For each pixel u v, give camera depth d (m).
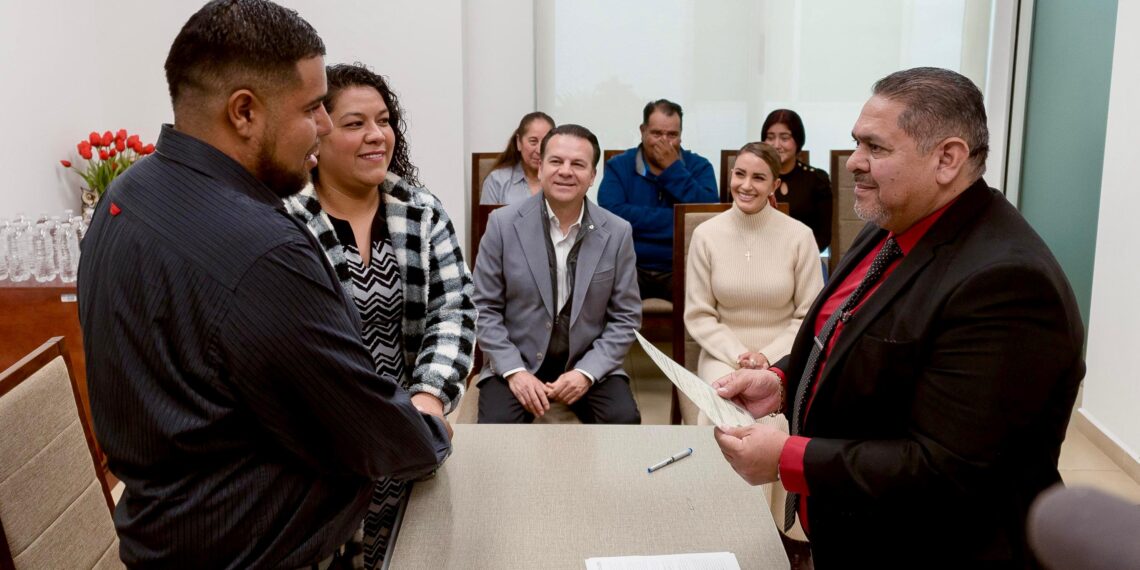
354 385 1.06
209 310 0.98
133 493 1.04
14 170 3.22
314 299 1.03
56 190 3.53
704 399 1.39
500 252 2.60
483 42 4.47
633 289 2.64
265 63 1.02
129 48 3.90
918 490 1.20
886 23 4.60
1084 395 3.30
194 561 1.04
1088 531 0.36
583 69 4.66
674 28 4.62
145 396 0.99
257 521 1.05
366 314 1.70
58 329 2.81
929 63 4.64
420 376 1.67
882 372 1.28
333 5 4.03
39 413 1.38
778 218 2.81
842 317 1.41
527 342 2.60
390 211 1.72
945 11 4.56
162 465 1.02
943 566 1.30
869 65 4.66
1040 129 4.24
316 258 1.05
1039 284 1.15
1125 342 2.99
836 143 4.77
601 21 4.60
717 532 1.36
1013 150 4.54
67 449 1.44
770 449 1.28
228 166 1.05
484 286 2.61
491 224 2.62
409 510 1.43
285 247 1.01
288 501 1.07
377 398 1.08
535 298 2.57
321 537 1.10
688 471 1.57
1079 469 2.99
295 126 1.08
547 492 1.49
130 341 1.00
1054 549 0.36
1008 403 1.16
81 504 1.46
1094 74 3.58
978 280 1.18
